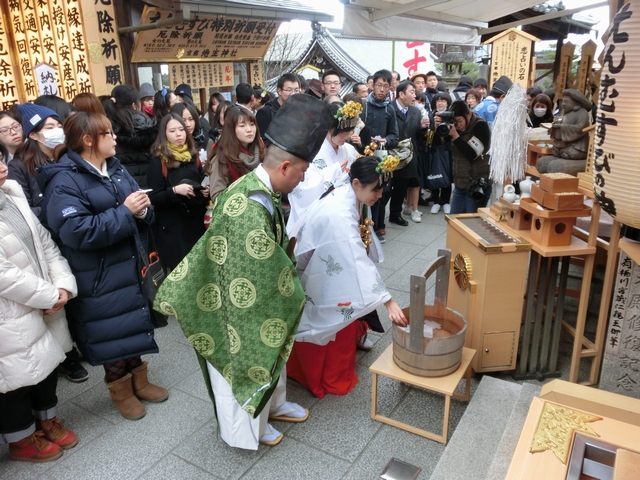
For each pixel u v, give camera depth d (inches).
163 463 84.2
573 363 97.7
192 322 73.7
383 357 93.3
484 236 99.9
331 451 85.7
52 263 84.6
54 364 82.0
